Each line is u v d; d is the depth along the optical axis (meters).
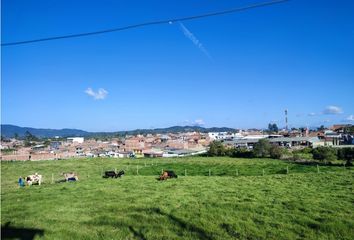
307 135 179.12
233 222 24.92
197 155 123.44
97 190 40.75
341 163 77.06
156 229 24.38
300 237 22.03
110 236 23.22
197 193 37.25
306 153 107.56
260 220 25.36
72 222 26.52
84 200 34.53
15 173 75.69
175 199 33.50
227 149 115.88
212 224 24.70
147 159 108.06
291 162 84.12
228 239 21.86
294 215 26.30
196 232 23.36
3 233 24.00
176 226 24.81
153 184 46.19
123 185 45.81
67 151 161.62
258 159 98.38
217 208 29.08
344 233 22.48
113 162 98.44
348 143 143.38
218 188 41.09
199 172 70.25
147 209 29.52
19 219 27.61
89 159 110.44
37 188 45.72
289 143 148.12
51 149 169.38
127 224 25.70
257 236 22.20
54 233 23.94
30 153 137.62
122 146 179.50
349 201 31.03
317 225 23.70
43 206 32.12
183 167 80.44
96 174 69.56
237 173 61.97
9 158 125.75
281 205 29.80
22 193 40.88
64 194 38.72
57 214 28.94
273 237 21.98
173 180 51.12
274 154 100.06
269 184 43.94
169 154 146.00
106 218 27.17
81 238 22.97
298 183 44.25
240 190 38.91
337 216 25.73
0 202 35.00
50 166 90.56
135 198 34.69
